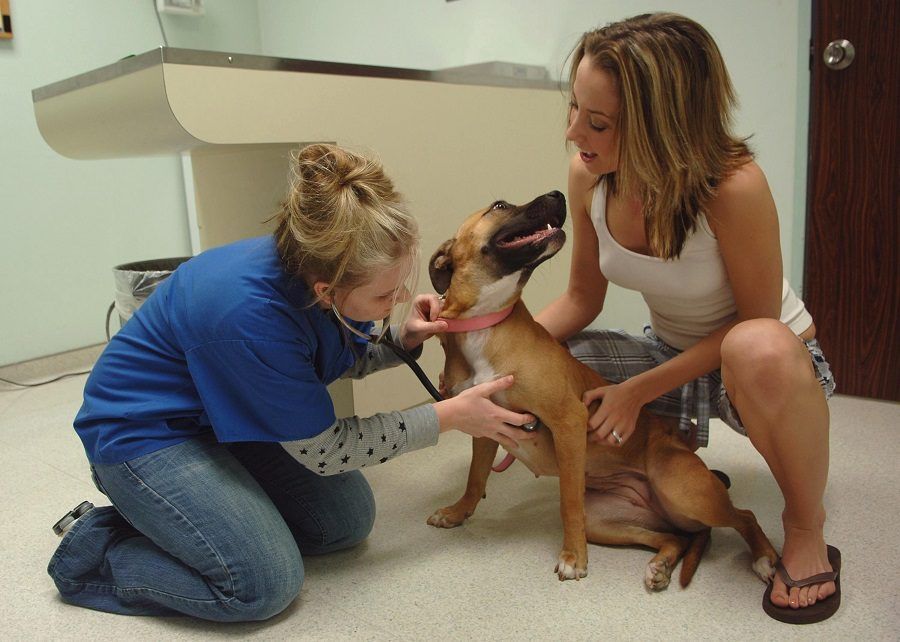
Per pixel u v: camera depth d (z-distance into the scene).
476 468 1.74
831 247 2.45
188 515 1.34
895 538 1.58
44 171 3.13
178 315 1.32
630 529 1.63
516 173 2.66
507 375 1.53
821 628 1.30
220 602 1.33
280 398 1.27
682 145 1.36
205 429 1.45
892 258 2.34
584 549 1.52
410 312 1.70
